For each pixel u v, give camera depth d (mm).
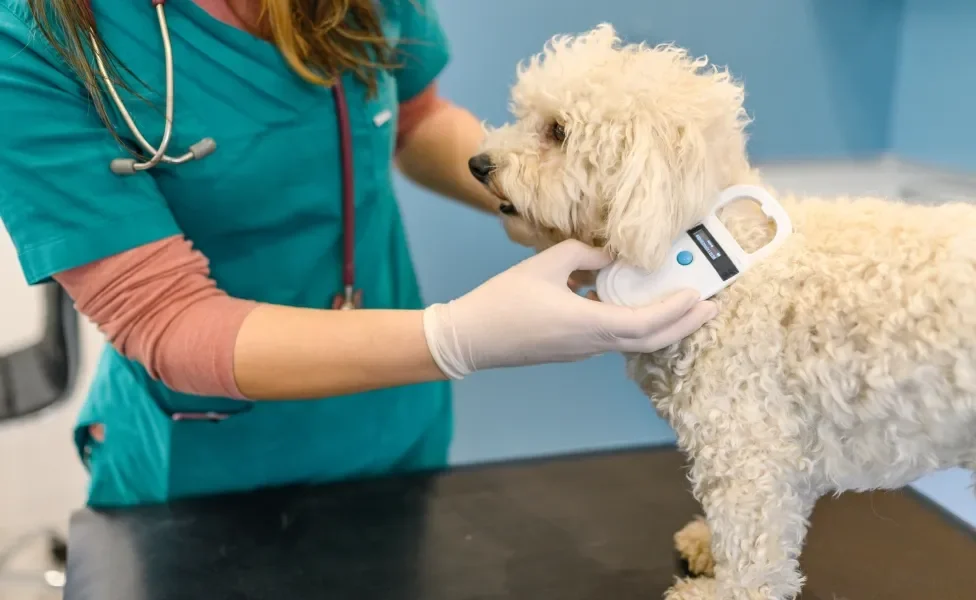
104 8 803
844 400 787
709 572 934
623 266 834
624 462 1180
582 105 838
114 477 1139
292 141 923
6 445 1628
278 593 904
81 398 1578
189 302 808
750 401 808
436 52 1185
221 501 1085
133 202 793
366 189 1034
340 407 1161
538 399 1646
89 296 796
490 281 851
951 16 1424
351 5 963
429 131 1234
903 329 742
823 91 1562
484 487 1116
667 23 1467
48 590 1669
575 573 938
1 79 734
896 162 1588
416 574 935
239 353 794
